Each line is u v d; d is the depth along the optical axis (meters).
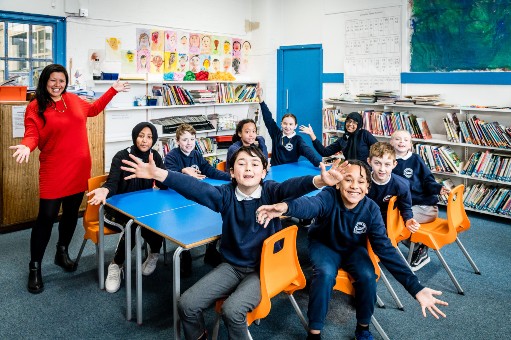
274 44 7.11
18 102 4.05
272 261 2.10
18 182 4.16
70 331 2.49
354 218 2.35
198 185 2.12
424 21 5.38
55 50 5.06
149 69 5.96
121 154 3.13
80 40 5.22
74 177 3.09
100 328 2.53
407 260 3.41
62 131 2.98
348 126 4.64
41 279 3.01
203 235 2.24
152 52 5.96
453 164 4.90
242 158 2.14
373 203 2.40
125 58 5.68
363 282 2.25
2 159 4.03
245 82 7.03
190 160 3.59
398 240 2.95
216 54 6.77
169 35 6.13
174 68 6.25
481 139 4.75
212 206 2.16
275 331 2.50
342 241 2.40
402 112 5.51
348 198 2.31
